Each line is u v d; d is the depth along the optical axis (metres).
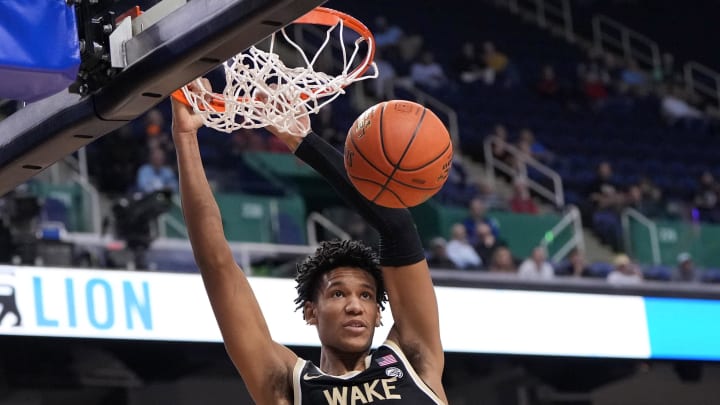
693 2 17.20
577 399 8.74
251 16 2.56
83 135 3.06
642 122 14.33
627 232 9.91
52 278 6.61
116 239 7.32
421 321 3.02
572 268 9.23
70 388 7.46
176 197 8.33
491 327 7.59
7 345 7.12
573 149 13.32
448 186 10.98
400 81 13.06
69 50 2.80
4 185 3.37
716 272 9.59
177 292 6.91
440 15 15.28
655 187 12.94
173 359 7.62
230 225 8.64
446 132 2.91
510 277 7.80
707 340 8.20
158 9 2.86
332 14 3.33
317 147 3.15
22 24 2.76
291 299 7.12
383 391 2.85
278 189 9.26
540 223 9.66
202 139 10.25
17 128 3.19
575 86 14.66
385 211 3.02
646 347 8.00
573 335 7.82
